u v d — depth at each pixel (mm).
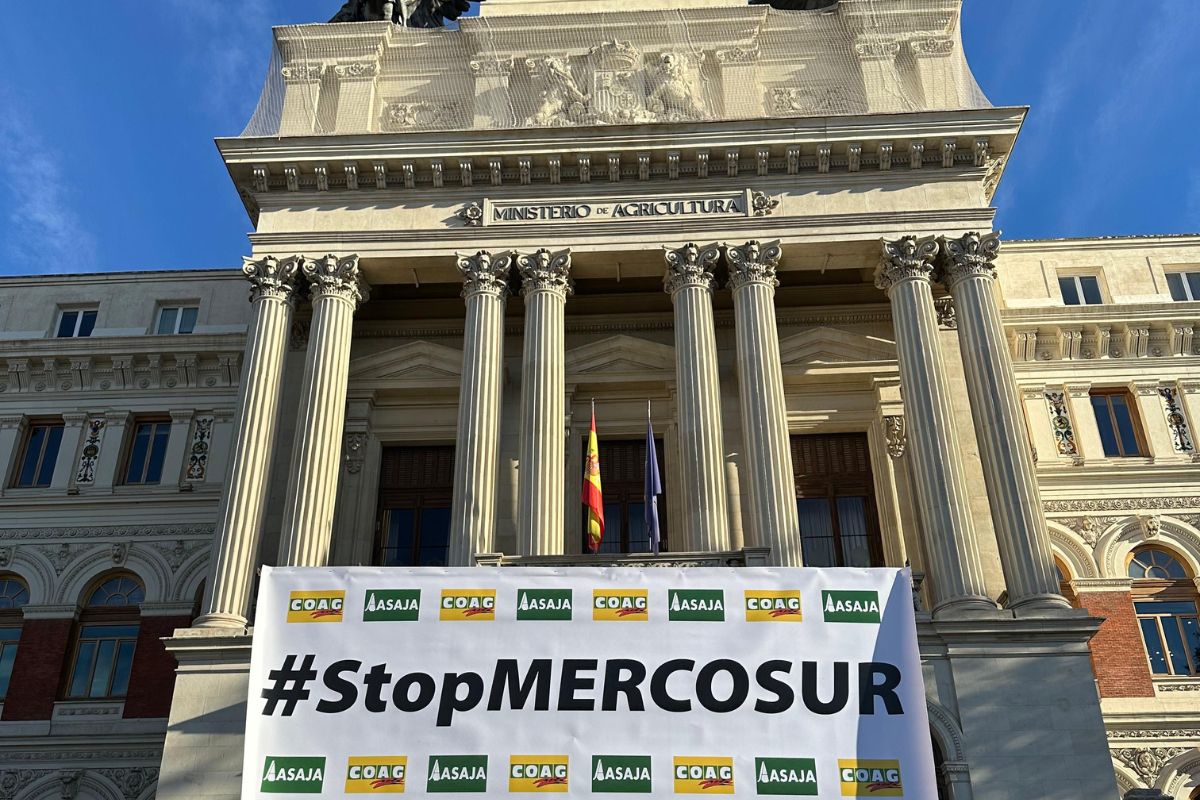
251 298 30688
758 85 33094
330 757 22891
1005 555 26641
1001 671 24766
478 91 33438
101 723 31688
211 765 24234
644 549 31203
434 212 31453
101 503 34969
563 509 28219
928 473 27359
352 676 23594
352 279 30672
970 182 31047
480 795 22406
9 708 32094
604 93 32969
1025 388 35250
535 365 29078
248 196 32906
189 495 34812
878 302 33594
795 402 32531
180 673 25234
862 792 22344
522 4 35812
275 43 34625
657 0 35531
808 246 30422
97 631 33719
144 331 37875
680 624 23859
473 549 26750
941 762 24406
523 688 23328
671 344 33219
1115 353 35625
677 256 30391
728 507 30688
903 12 33750
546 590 24219
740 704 23109
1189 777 29469
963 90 32625
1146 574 32906
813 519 31516
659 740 22812
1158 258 37062
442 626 23984
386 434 32844
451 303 34062
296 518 27328
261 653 23859
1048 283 36594
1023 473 27141
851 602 24094
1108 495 33594
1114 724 30094
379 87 34000
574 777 22516
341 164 31422
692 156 31094
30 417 36688
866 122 31000
